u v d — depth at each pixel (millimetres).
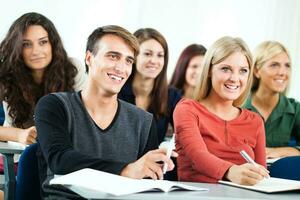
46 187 1614
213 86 2178
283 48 3004
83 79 2988
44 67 2869
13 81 2793
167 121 3262
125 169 1464
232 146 2096
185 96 3877
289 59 3023
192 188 1322
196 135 2031
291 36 4469
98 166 1499
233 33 4414
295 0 4492
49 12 3883
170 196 1189
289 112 2994
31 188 1889
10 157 1993
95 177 1340
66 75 2920
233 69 2152
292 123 3014
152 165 1443
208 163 1822
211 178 1797
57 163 1577
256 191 1425
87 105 1838
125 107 1903
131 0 4133
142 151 1896
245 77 2186
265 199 1268
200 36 4344
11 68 2803
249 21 4438
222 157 2068
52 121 1735
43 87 2877
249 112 2213
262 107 3027
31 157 1896
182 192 1274
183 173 2027
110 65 1815
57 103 1784
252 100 3035
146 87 3225
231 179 1657
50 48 2879
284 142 2988
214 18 4375
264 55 2982
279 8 4477
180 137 2064
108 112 1855
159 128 3211
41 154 1788
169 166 1460
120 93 3199
